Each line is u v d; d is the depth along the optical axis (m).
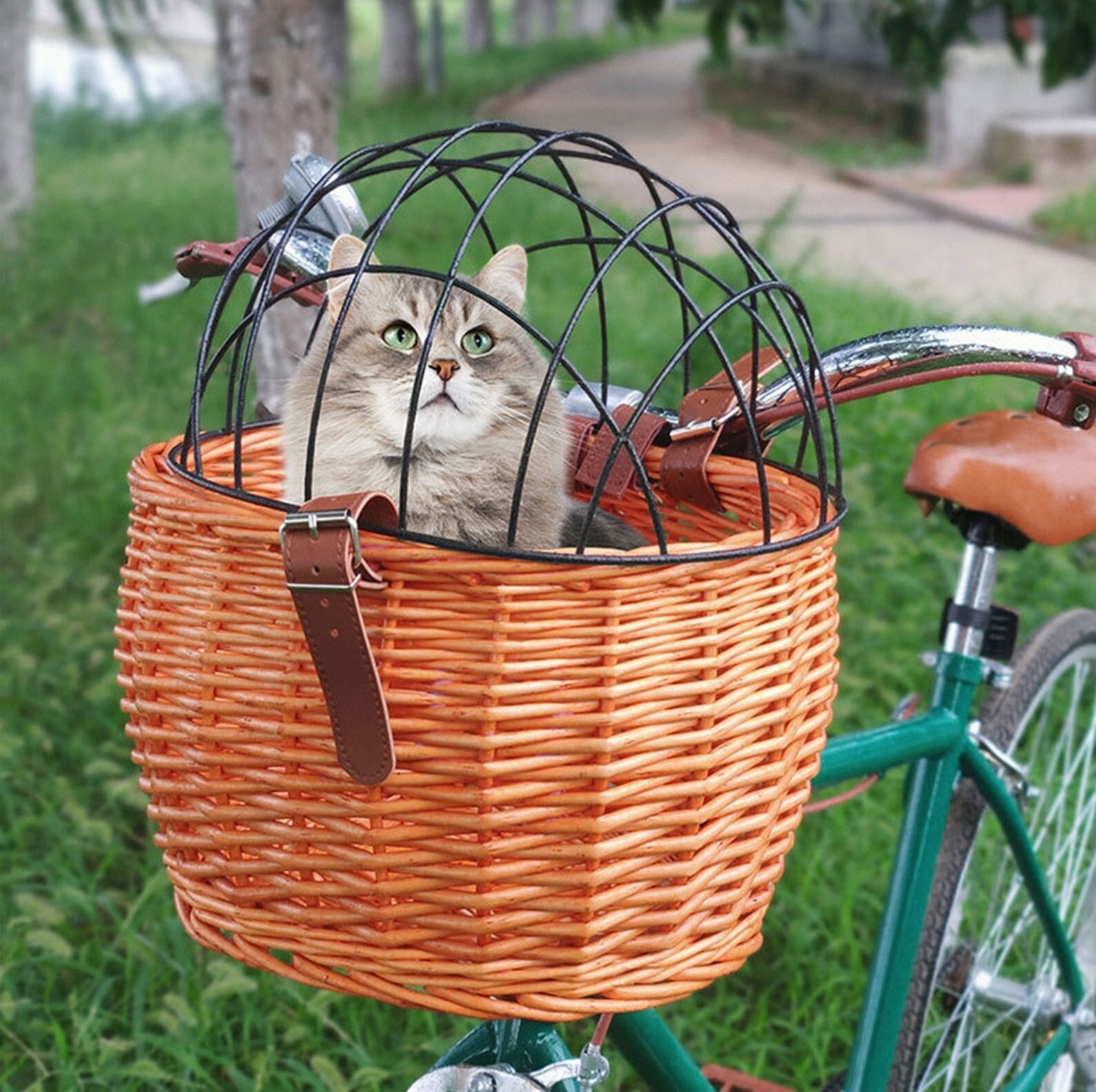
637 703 0.96
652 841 0.99
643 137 11.80
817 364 1.12
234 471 1.14
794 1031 1.91
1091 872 1.85
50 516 3.33
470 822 0.95
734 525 1.35
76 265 5.80
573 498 1.46
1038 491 1.47
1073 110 9.70
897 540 2.96
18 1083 1.82
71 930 2.04
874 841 2.26
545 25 23.70
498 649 0.93
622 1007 0.99
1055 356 1.30
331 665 0.92
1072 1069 1.77
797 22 15.77
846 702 2.42
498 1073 1.07
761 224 7.12
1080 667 1.86
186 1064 1.75
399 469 1.34
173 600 0.99
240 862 1.00
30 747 2.42
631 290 5.28
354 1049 1.81
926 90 10.46
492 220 6.23
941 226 7.84
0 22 6.69
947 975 1.68
